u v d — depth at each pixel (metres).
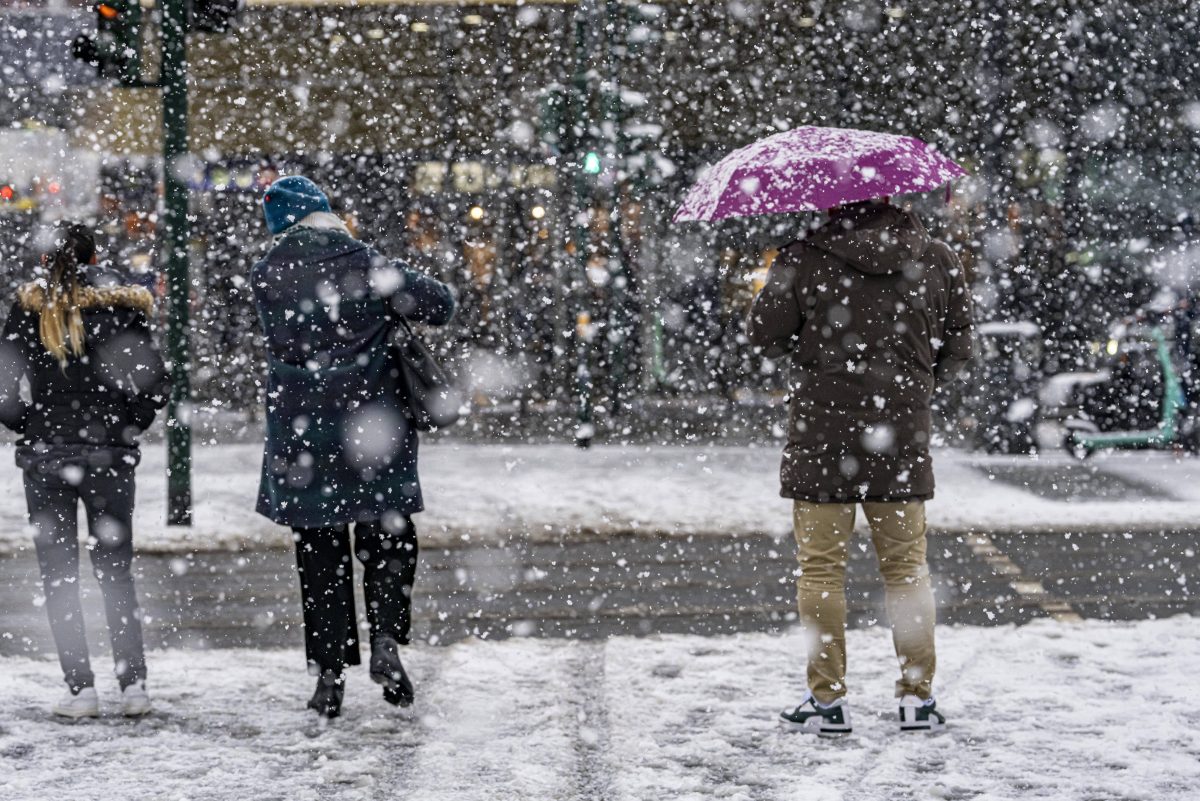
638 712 10.01
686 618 14.02
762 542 18.61
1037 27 29.64
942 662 11.37
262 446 30.22
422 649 12.30
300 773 8.71
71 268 10.09
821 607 9.45
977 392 28.86
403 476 10.06
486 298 40.41
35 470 10.07
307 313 9.93
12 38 37.91
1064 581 15.66
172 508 19.50
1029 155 29.64
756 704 10.20
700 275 40.97
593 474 25.03
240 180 39.44
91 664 11.81
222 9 19.88
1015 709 9.99
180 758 9.05
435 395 10.04
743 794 8.20
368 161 39.44
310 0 38.66
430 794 8.27
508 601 14.94
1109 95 29.62
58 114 38.34
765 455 28.44
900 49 36.44
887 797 8.15
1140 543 18.14
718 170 9.89
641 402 41.31
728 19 37.72
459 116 39.25
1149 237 29.62
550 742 9.34
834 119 37.22
